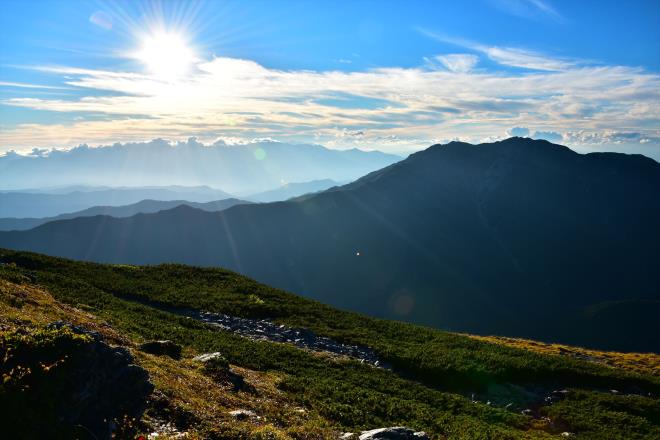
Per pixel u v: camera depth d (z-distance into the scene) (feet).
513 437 80.28
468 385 112.16
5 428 31.50
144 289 151.64
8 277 103.91
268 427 53.11
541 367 123.75
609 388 121.39
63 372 37.32
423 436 61.98
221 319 134.00
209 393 62.39
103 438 37.19
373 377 102.99
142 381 44.27
